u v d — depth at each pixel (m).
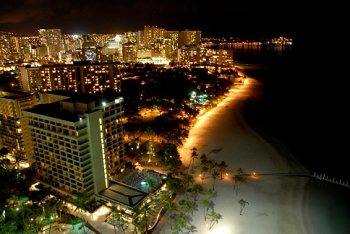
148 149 146.62
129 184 116.25
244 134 193.50
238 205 113.38
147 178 120.69
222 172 138.88
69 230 98.00
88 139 100.81
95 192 106.31
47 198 106.19
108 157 118.44
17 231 90.44
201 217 105.94
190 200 115.69
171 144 144.88
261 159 154.88
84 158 100.38
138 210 96.12
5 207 101.00
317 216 108.81
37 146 110.94
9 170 123.31
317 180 135.25
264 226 102.25
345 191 126.44
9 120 135.12
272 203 115.56
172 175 122.44
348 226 103.81
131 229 98.38
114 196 105.19
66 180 106.94
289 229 101.31
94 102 105.94
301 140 187.75
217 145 172.75
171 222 102.88
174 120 192.50
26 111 108.19
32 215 95.38
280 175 138.12
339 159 159.62
